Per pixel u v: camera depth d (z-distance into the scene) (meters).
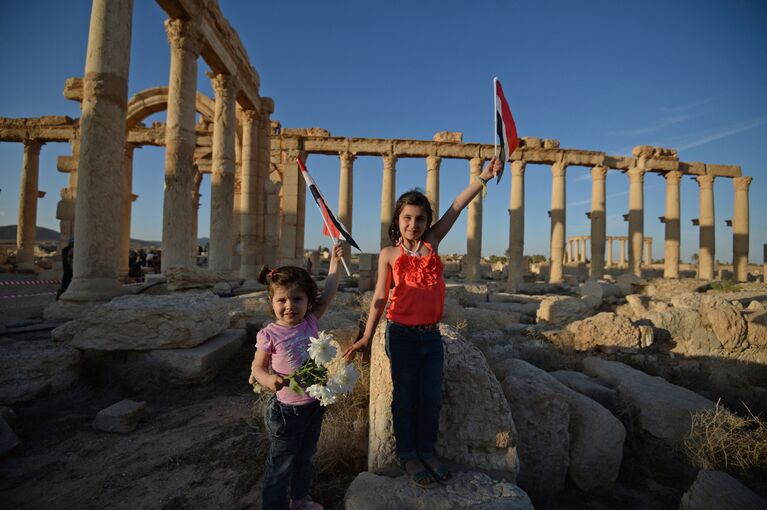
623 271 36.09
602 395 4.71
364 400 3.95
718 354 7.13
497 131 2.72
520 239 25.38
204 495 2.92
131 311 5.19
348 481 3.07
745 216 29.09
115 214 8.71
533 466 3.38
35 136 24.92
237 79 15.36
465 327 7.39
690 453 3.76
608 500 3.31
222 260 14.28
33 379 4.73
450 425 2.86
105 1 8.70
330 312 6.90
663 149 27.36
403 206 2.55
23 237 25.06
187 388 5.04
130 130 22.31
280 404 2.44
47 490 3.01
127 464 3.35
